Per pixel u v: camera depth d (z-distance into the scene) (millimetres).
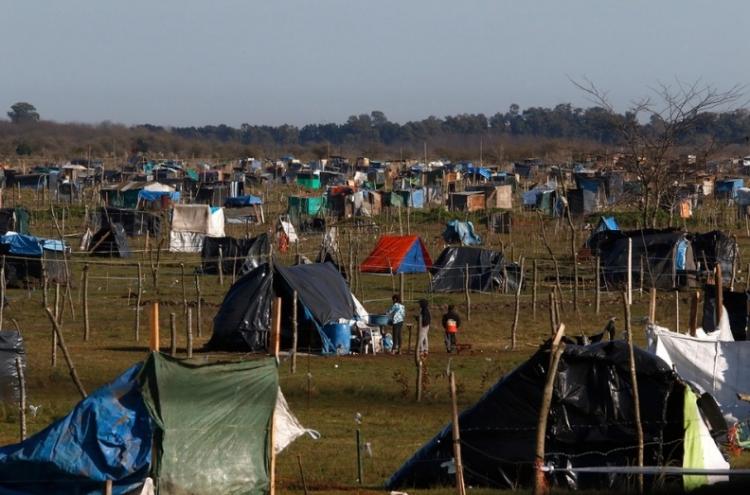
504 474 38281
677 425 38375
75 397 58906
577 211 175625
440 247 145750
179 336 81812
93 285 108375
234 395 34094
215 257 119938
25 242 106812
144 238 155875
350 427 52281
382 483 40125
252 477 34250
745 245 146625
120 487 33188
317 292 76875
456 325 76688
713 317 62031
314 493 38031
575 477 37719
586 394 38188
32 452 33062
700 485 37438
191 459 33531
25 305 95062
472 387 62312
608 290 105250
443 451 38969
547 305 95688
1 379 54562
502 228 165000
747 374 47812
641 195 127562
